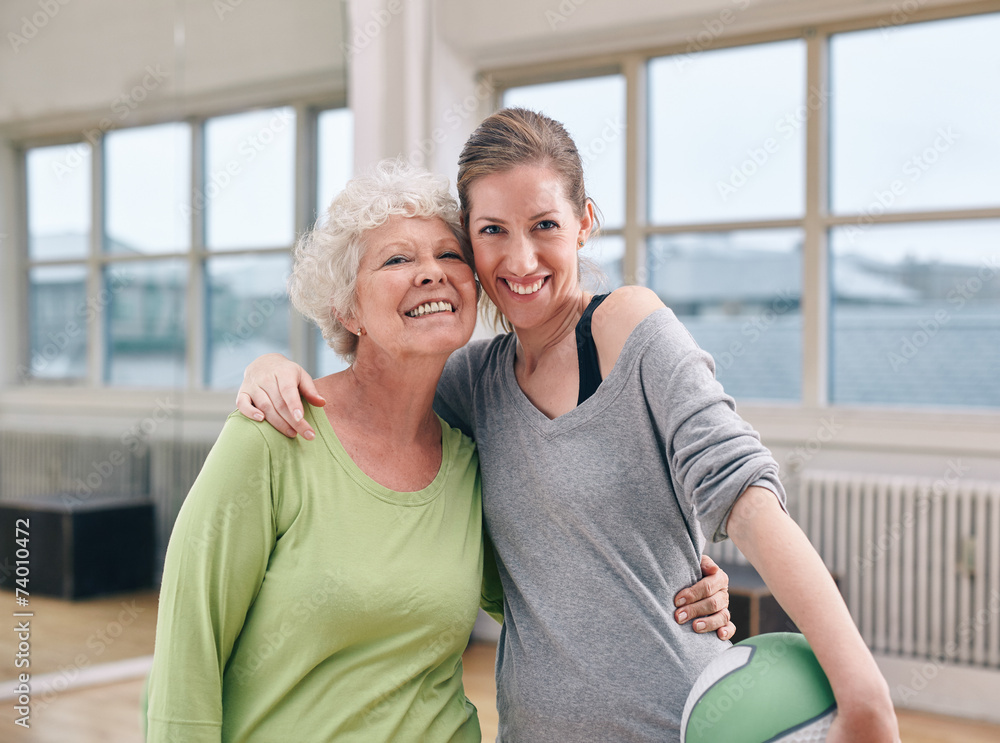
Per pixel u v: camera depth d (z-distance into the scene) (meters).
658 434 1.12
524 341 1.22
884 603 3.56
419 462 1.20
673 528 1.14
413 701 1.12
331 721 1.06
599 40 4.19
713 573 1.18
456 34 4.30
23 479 3.47
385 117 4.08
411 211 1.15
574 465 1.13
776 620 3.01
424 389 1.17
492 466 1.22
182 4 3.95
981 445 3.54
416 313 1.13
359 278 1.14
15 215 3.48
